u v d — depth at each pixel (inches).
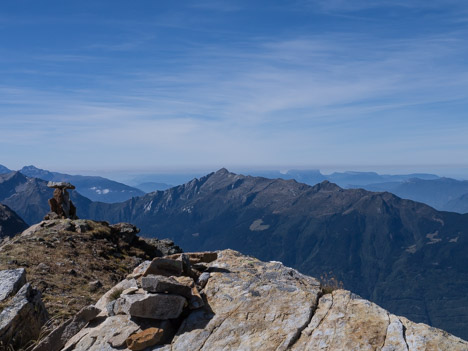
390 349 348.5
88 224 1449.3
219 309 434.3
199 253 569.3
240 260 550.6
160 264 500.4
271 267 527.8
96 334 418.3
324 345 364.5
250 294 450.6
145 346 395.9
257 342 379.9
